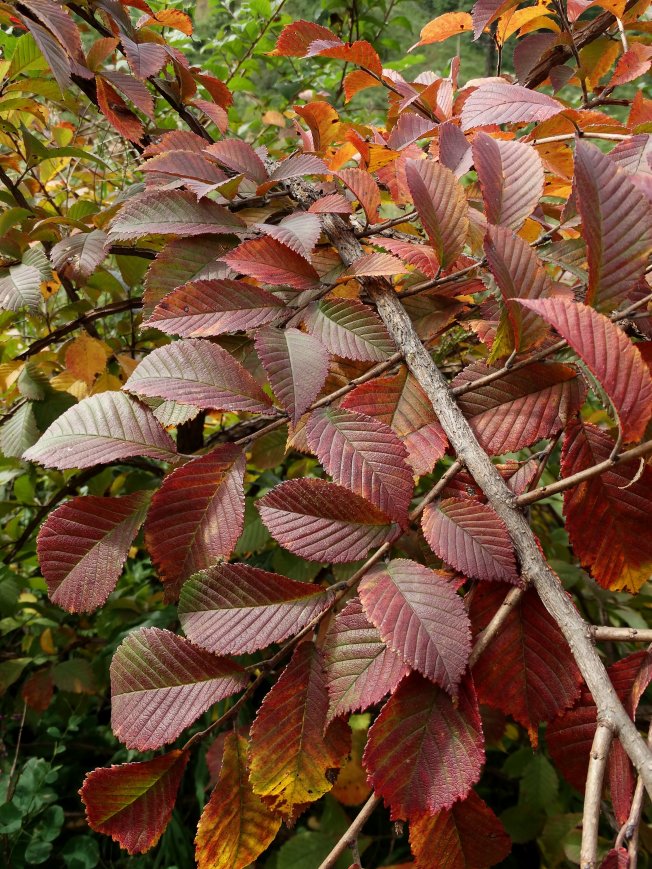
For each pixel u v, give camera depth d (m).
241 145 0.54
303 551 0.37
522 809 0.75
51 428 0.40
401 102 0.66
